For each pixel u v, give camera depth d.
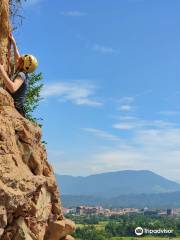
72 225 13.76
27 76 12.99
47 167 13.21
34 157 12.21
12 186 10.40
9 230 10.66
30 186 10.97
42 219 12.33
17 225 10.80
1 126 10.88
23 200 10.55
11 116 11.52
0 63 12.85
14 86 12.23
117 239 197.12
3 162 10.55
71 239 14.06
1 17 12.90
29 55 13.00
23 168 11.33
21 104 12.68
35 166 12.23
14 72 13.59
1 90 11.64
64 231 13.51
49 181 12.85
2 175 10.18
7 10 13.05
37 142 12.66
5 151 10.73
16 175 10.61
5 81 12.12
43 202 12.38
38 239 11.91
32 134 12.22
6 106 11.68
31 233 11.45
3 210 9.97
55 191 13.25
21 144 11.91
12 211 10.36
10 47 13.74
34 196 11.88
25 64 12.91
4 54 13.07
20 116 12.01
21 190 10.67
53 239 13.27
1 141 10.75
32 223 11.72
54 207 13.29
